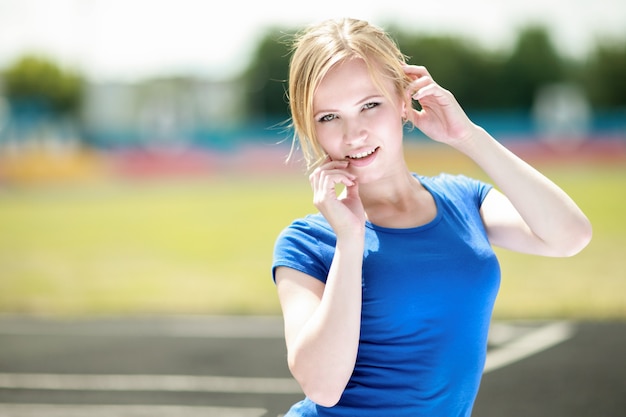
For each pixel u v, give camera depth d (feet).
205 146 104.22
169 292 30.60
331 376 5.15
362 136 5.53
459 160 92.32
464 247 5.62
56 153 102.32
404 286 5.43
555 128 100.73
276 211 64.08
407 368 5.48
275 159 103.30
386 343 5.49
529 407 15.06
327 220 5.40
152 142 104.78
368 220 5.75
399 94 5.78
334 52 5.47
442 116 5.90
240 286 31.63
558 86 135.44
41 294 30.81
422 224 5.75
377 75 5.49
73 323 24.88
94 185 100.58
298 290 5.55
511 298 26.96
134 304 28.07
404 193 5.87
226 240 48.21
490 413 14.76
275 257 5.75
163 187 94.94
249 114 135.23
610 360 18.31
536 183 5.75
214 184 96.73
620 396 15.60
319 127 5.66
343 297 5.17
